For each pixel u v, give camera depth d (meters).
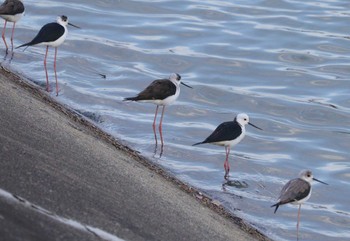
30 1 25.59
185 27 25.41
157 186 12.84
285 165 17.70
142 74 21.70
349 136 19.78
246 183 16.28
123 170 12.70
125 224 10.30
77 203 10.25
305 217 15.26
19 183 10.12
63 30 18.77
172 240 10.58
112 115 18.36
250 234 13.09
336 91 22.25
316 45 24.91
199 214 12.45
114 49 23.06
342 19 26.58
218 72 22.78
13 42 22.09
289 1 27.86
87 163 12.15
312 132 19.86
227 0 27.84
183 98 20.83
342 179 17.31
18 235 8.59
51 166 11.23
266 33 25.42
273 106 21.05
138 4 26.61
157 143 17.36
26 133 12.34
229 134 16.17
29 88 16.20
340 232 14.95
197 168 16.53
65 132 13.35
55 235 9.02
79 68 21.16
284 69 23.31
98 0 26.38
